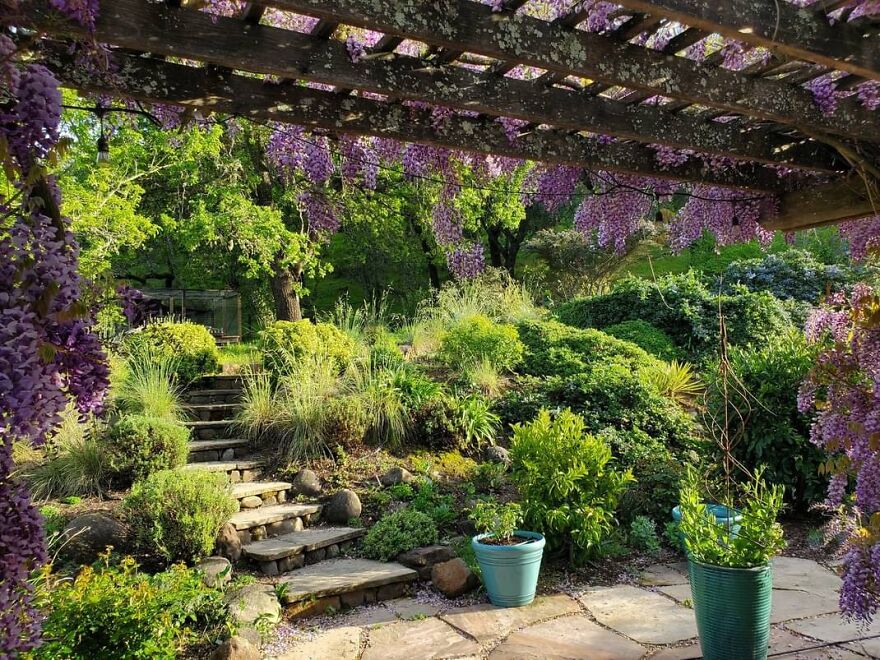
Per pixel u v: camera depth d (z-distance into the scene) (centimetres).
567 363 743
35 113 134
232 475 520
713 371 611
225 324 1313
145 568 389
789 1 199
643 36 214
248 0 174
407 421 596
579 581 436
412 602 401
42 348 125
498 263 1736
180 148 806
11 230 127
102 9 166
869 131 253
